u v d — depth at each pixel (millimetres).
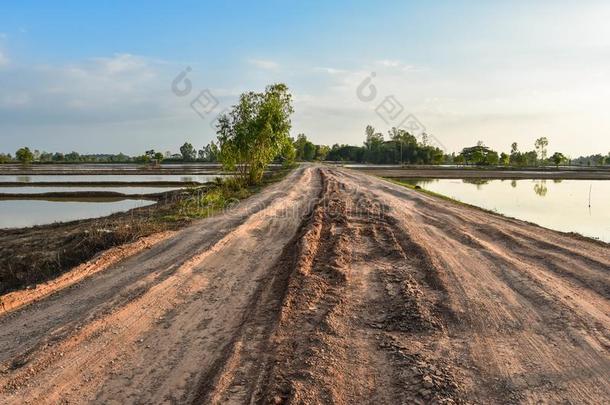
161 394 4906
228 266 9922
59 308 7594
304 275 8664
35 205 29625
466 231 13633
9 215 25031
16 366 5520
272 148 31812
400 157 100625
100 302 7719
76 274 9500
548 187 39719
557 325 6523
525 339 6094
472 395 4758
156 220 16031
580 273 9047
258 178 33500
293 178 37562
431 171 63906
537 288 8055
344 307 7195
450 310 7027
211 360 5652
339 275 8695
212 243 11883
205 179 51125
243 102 30234
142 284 8516
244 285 8625
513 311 7051
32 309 7641
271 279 8883
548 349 5805
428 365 5336
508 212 22641
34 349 5902
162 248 11695
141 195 33875
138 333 6461
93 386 5078
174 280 8781
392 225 14336
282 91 31438
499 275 8922
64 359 5684
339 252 10438
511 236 12773
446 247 11359
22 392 4945
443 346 5883
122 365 5547
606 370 5285
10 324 7000
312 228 12875
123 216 19453
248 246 11812
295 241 11852
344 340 6031
